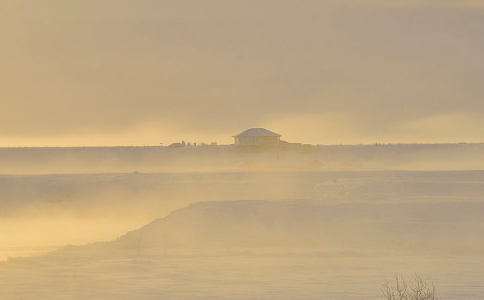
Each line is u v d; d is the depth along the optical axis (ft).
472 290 267.80
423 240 486.38
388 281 293.23
